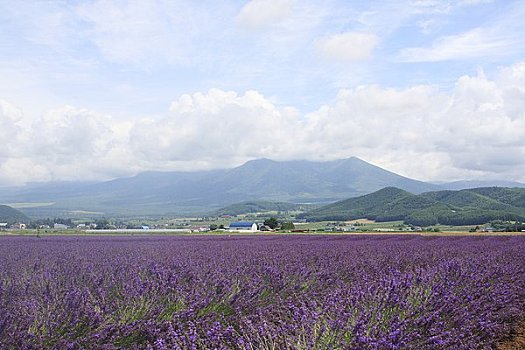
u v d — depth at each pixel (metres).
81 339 5.61
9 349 5.31
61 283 8.65
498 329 6.79
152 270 9.92
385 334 5.29
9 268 10.88
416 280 8.08
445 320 6.25
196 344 5.36
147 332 6.09
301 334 5.29
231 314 7.52
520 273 10.70
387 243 23.70
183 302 7.36
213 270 9.88
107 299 7.30
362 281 8.87
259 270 10.44
